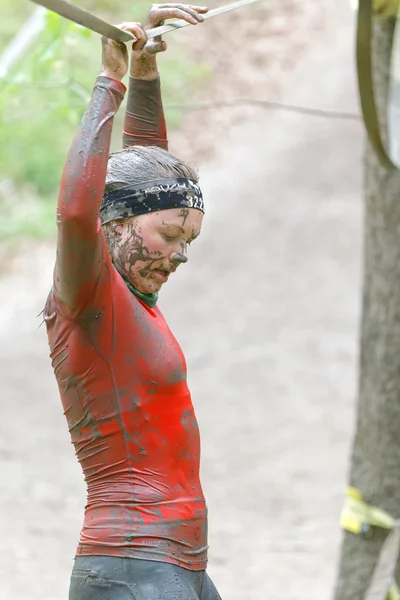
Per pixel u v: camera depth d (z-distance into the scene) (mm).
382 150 5625
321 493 13547
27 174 23891
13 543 12289
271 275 21062
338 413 15969
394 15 7160
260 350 18172
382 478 7742
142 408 4484
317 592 10977
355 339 18547
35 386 17109
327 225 22859
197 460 4641
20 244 21734
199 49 28812
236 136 26500
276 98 27453
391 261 7617
